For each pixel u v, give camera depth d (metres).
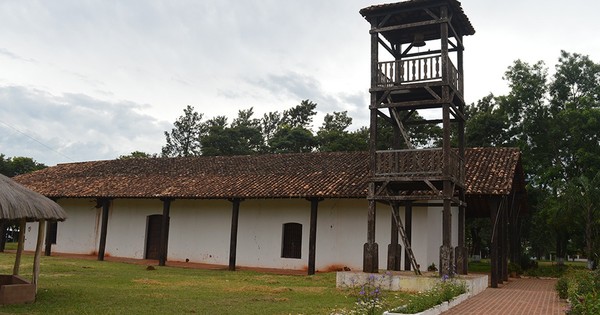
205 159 26.70
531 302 13.18
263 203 22.72
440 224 21.56
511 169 19.09
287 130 44.72
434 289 11.91
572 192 27.97
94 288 12.69
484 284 16.50
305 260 21.48
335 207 21.25
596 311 8.34
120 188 24.02
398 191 16.94
